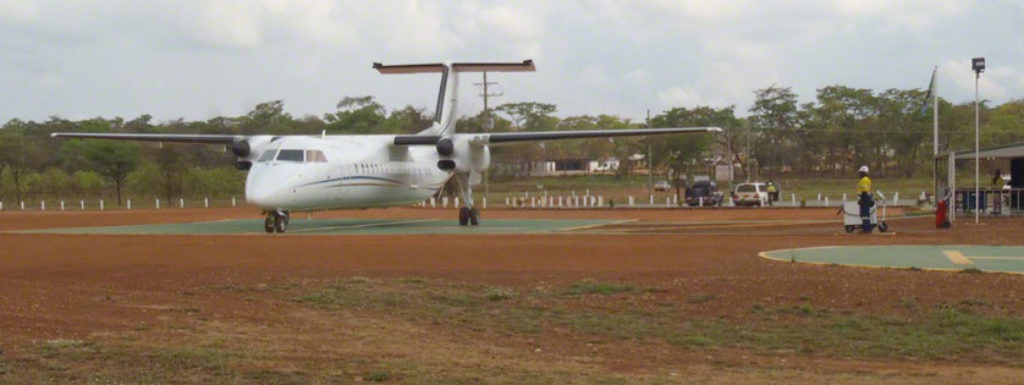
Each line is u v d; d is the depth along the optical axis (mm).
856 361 12359
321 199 34625
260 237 29766
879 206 56219
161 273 19641
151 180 76750
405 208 63000
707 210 55219
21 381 10141
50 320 13703
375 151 38125
